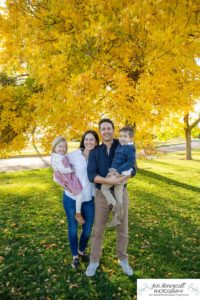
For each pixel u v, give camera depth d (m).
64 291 3.88
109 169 3.82
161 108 6.00
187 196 10.66
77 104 5.31
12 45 5.98
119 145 4.01
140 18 4.96
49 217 7.20
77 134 5.96
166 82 5.59
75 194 4.06
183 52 5.48
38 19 5.70
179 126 11.69
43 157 29.66
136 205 8.88
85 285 4.00
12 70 6.97
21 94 6.61
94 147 4.21
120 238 4.18
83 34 5.13
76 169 4.14
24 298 3.75
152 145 8.45
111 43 5.41
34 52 5.86
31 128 6.75
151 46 5.27
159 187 12.48
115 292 3.87
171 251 5.15
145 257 4.88
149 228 6.45
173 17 5.30
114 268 4.43
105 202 3.98
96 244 4.15
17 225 6.58
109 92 5.64
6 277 4.23
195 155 32.75
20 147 6.80
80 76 5.16
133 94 5.53
